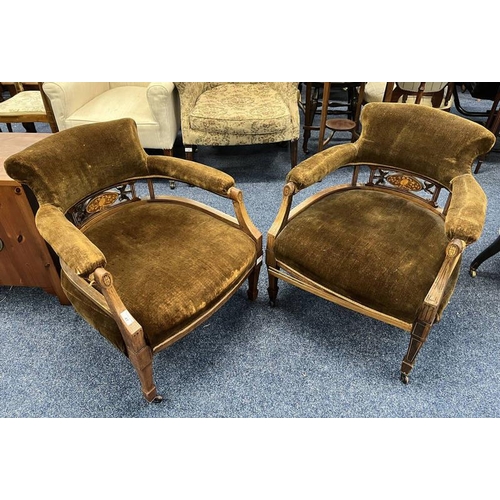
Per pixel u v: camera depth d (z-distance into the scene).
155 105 2.14
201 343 1.44
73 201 1.22
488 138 1.21
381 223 1.33
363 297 1.15
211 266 1.17
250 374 1.33
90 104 2.31
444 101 2.55
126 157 1.35
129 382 1.31
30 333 1.46
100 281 0.92
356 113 2.58
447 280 1.06
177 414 1.22
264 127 2.20
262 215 2.14
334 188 1.56
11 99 2.47
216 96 2.38
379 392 1.28
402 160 1.40
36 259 1.42
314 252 1.24
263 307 1.59
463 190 1.17
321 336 1.47
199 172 1.32
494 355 1.39
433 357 1.38
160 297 1.06
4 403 1.24
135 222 1.34
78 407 1.23
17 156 1.07
